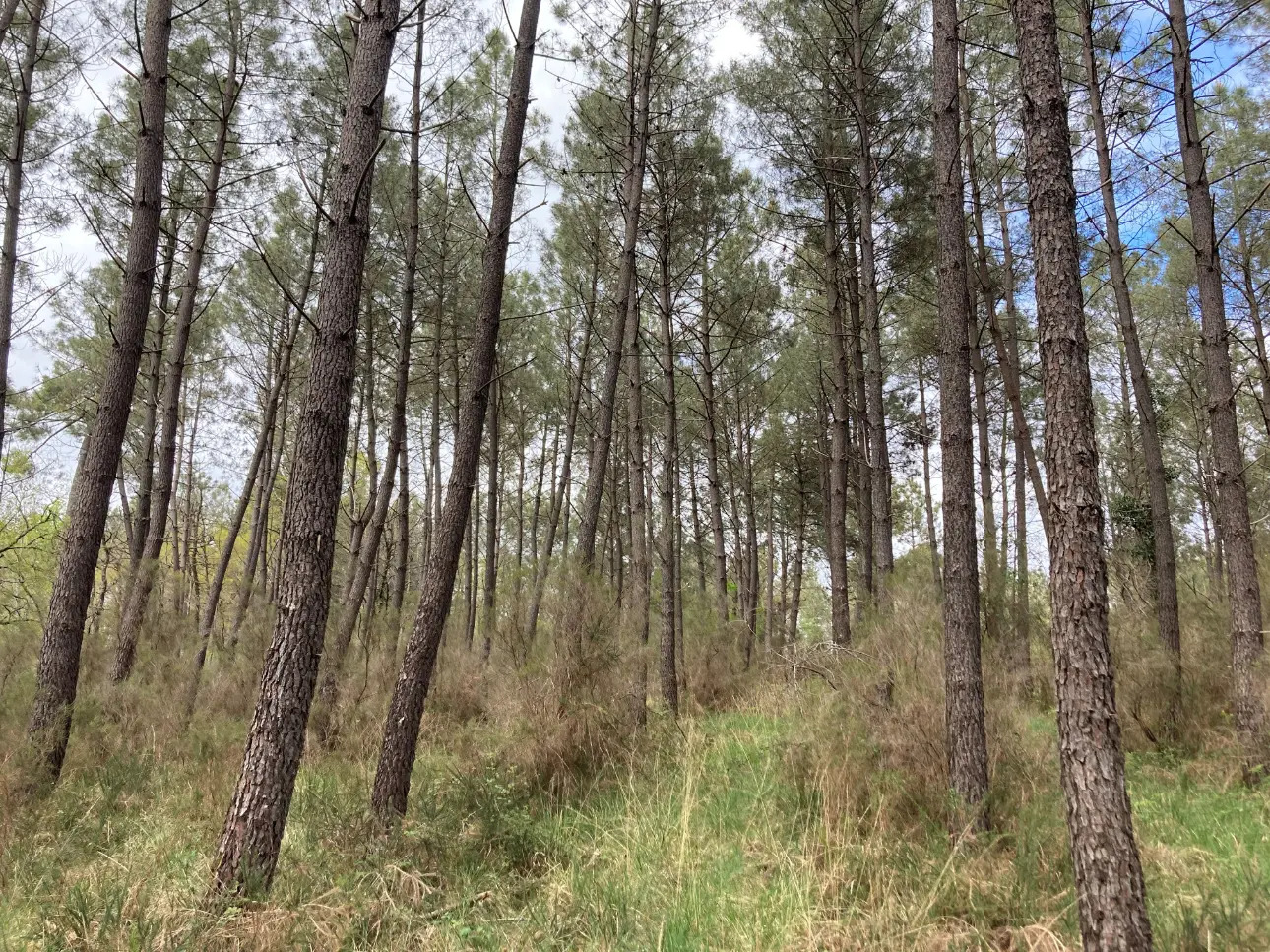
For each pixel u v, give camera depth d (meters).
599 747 6.09
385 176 11.29
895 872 3.84
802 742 5.46
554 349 16.05
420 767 6.27
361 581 8.98
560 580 6.80
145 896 3.61
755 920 3.49
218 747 6.68
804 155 10.42
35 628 7.74
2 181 8.30
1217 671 7.27
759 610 27.52
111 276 14.23
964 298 5.20
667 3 9.31
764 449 19.47
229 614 12.75
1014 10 3.39
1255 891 3.42
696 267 12.60
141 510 9.92
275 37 10.05
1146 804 5.07
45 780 5.25
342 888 3.81
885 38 9.70
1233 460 6.41
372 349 12.62
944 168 5.34
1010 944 3.24
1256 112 11.35
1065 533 2.94
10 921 3.57
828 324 12.17
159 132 6.17
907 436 17.59
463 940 3.44
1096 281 14.62
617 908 3.68
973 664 4.64
